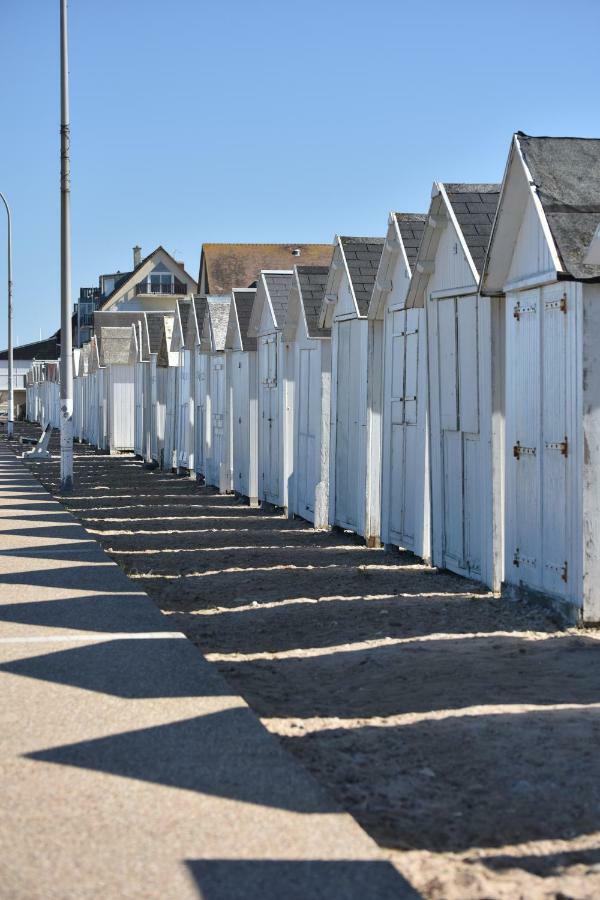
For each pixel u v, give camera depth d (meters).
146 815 5.05
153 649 8.34
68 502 22.75
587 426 9.36
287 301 20.02
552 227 9.44
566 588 9.70
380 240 16.05
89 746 6.01
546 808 5.45
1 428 72.56
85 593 10.83
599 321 9.32
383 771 5.97
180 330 30.39
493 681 7.82
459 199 11.93
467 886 4.57
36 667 7.76
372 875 4.45
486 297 11.16
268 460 21.20
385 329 14.66
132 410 43.31
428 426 12.98
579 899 4.46
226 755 5.87
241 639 9.45
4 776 5.55
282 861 4.57
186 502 22.88
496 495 11.20
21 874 4.44
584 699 7.29
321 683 7.93
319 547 15.25
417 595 11.22
